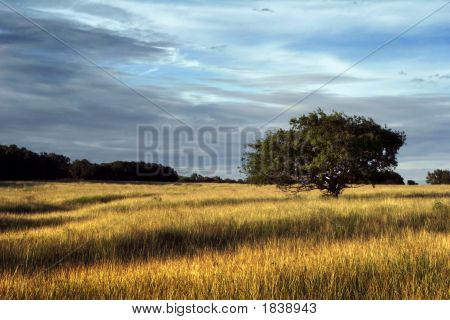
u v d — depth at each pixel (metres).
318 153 27.55
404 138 28.66
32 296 8.20
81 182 73.06
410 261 9.11
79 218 21.12
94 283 8.48
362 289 8.26
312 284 8.19
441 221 16.06
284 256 9.81
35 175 89.75
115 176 82.31
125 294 8.08
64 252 12.71
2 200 30.31
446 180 101.38
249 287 7.99
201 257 10.90
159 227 15.41
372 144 26.95
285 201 25.06
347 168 27.42
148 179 77.44
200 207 22.97
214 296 7.82
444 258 9.40
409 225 15.36
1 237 14.77
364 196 29.72
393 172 28.53
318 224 15.84
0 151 87.56
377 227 14.90
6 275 9.36
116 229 15.27
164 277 8.56
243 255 10.14
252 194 34.06
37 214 24.28
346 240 12.61
